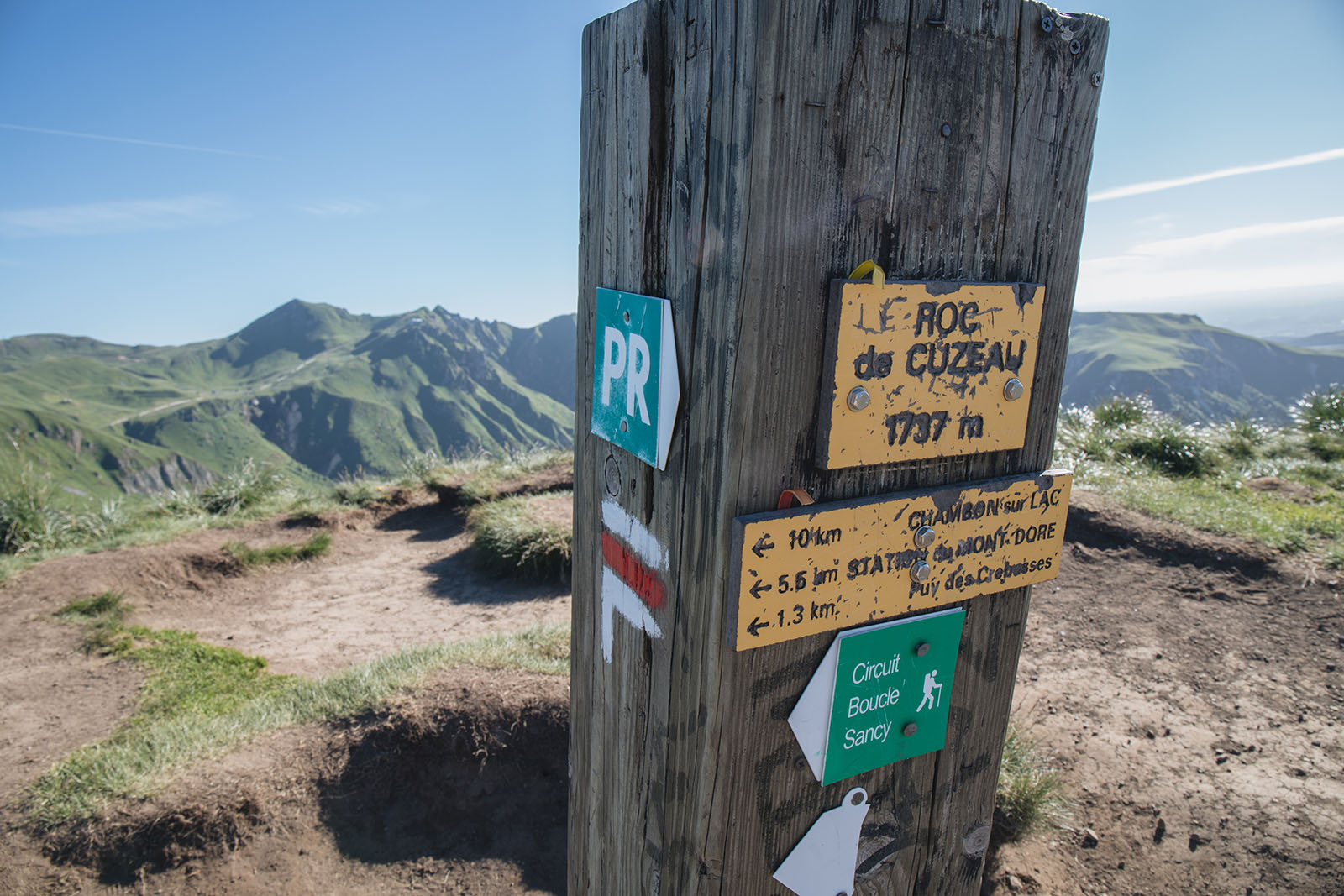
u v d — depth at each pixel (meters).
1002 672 1.30
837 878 1.24
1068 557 4.98
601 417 1.26
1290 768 2.96
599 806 1.45
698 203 0.95
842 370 0.96
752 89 0.84
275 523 7.19
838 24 0.87
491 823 3.12
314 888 2.81
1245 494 5.98
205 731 3.35
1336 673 3.57
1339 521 4.94
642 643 1.21
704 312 0.95
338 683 3.66
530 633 4.19
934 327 1.03
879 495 1.07
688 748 1.10
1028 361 1.14
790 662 1.08
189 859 2.81
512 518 6.28
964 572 1.17
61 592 5.01
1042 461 1.23
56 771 3.06
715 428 0.96
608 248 1.22
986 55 1.00
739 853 1.14
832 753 1.16
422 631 5.02
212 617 5.34
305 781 3.11
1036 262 1.13
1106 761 3.07
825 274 0.95
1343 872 2.43
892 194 0.97
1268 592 4.30
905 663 1.17
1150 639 4.02
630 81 1.08
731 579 0.98
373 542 7.16
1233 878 2.45
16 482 6.37
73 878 2.70
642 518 1.17
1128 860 2.55
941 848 1.35
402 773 3.21
